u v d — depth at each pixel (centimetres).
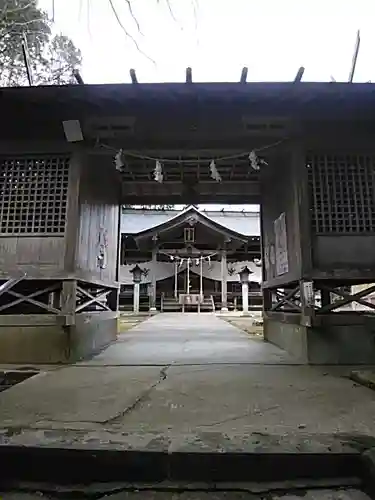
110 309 671
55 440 173
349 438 177
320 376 337
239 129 466
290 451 162
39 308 509
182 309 2044
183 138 470
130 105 432
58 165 473
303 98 415
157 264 2312
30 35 812
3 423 202
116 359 437
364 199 457
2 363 413
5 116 446
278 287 584
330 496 149
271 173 607
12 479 164
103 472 162
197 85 405
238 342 615
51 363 412
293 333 473
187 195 725
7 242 456
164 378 327
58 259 446
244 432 187
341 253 444
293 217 471
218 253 2120
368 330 416
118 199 696
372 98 417
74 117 448
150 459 162
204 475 159
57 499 152
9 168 473
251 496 150
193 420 207
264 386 296
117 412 223
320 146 461
